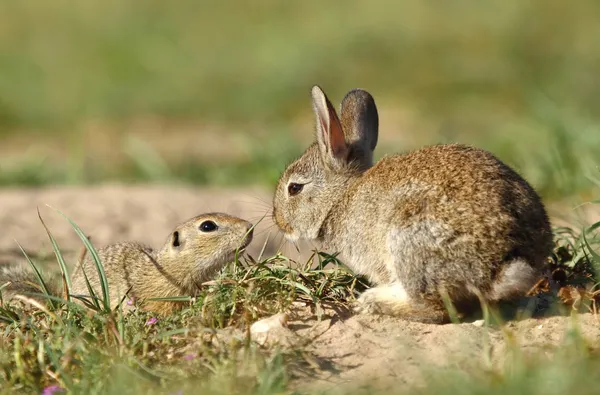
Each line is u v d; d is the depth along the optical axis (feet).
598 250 57.47
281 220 60.39
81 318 49.60
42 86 168.14
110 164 124.16
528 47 158.71
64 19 195.93
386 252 51.08
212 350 44.98
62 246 75.05
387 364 45.06
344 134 59.62
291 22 187.52
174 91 165.37
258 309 49.49
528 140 100.17
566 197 79.87
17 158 124.47
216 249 60.34
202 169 116.16
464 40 167.12
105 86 168.55
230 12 194.80
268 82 163.63
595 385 38.34
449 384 39.11
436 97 150.82
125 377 41.45
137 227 82.64
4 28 191.93
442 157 51.08
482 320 49.47
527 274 47.47
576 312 49.93
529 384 38.58
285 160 104.01
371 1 187.93
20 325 48.93
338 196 57.67
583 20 165.07
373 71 163.02
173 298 51.44
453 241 47.88
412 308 49.78
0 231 79.05
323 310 50.78
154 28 190.19
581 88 136.77
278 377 42.50
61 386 42.86
